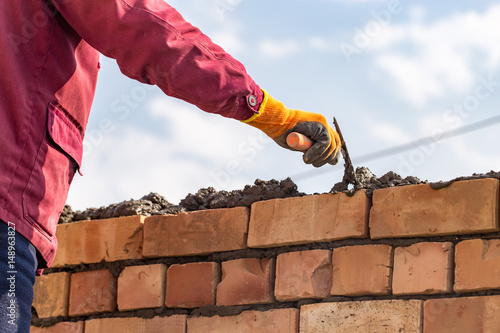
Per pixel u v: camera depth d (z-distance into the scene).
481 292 2.40
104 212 3.54
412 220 2.59
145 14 1.57
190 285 3.11
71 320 3.43
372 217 2.69
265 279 2.91
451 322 2.40
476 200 2.45
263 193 3.10
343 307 2.67
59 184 1.66
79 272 3.46
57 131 1.64
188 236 3.17
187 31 1.68
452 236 2.53
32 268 1.54
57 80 1.64
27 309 1.50
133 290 3.26
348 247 2.73
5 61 1.51
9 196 1.49
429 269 2.52
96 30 1.58
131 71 1.63
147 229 3.28
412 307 2.51
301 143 1.96
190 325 3.05
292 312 2.79
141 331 3.18
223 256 3.08
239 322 2.92
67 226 3.51
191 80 1.62
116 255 3.34
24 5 1.57
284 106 1.93
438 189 2.55
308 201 2.88
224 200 3.27
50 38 1.61
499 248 2.39
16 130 1.53
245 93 1.71
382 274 2.62
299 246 2.89
